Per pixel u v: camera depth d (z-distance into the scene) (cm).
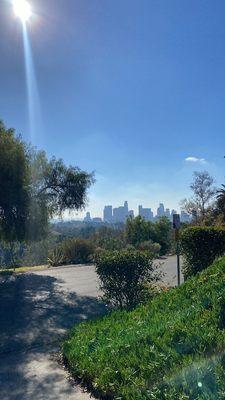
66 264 2619
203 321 555
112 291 954
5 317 998
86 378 538
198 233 1188
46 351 712
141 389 446
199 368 440
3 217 1983
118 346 574
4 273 1977
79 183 2358
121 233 4066
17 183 1878
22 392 523
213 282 704
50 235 2512
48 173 2291
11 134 2050
